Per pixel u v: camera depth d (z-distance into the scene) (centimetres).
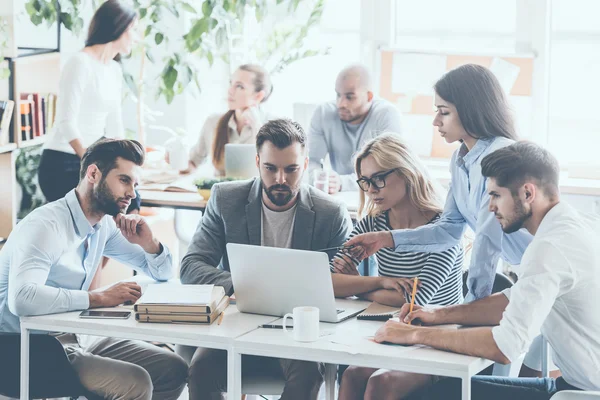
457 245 323
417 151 547
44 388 301
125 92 598
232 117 489
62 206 315
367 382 291
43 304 296
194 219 549
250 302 301
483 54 532
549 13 522
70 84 475
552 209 261
